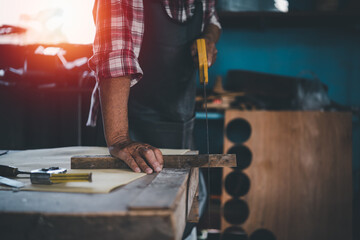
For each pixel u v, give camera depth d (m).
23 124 1.93
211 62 1.02
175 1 1.13
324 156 1.91
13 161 0.80
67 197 0.48
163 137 1.22
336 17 2.35
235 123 2.47
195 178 0.76
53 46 1.71
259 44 2.67
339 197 1.87
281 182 1.91
